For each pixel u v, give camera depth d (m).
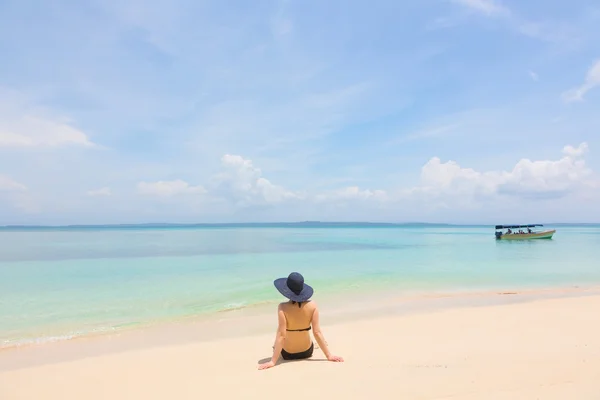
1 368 7.18
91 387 5.67
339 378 5.32
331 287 17.41
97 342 9.16
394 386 4.81
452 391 4.51
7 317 11.93
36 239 72.19
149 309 13.03
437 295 15.44
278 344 6.29
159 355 7.63
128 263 27.50
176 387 5.43
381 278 20.02
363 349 7.44
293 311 6.52
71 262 28.02
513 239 60.25
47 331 10.22
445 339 8.27
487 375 5.12
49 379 6.13
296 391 4.86
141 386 5.61
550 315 10.82
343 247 46.38
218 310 12.88
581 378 4.86
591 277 20.52
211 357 7.33
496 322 10.04
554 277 20.55
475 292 16.08
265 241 62.47
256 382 5.36
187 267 24.91
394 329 9.51
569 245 49.47
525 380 4.84
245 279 19.81
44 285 17.88
